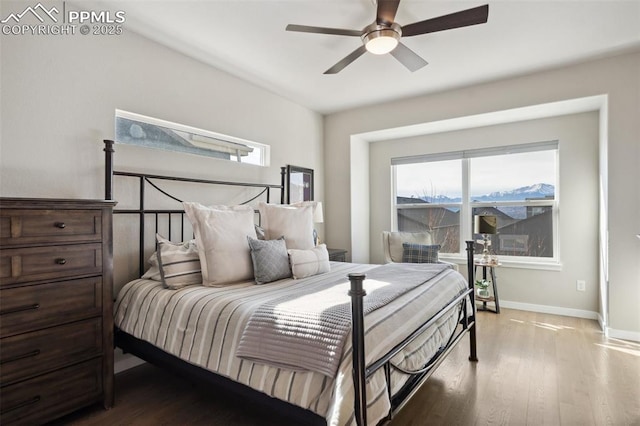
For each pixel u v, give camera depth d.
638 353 2.71
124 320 2.18
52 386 1.73
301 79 3.49
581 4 2.24
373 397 1.27
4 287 1.57
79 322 1.84
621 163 3.01
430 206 4.72
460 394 2.12
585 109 3.54
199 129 3.05
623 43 2.78
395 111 4.22
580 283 3.72
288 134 4.12
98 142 2.36
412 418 1.88
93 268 1.90
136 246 2.59
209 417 1.92
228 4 2.23
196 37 2.66
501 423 1.83
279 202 3.96
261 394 1.50
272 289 2.10
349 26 2.50
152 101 2.69
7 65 1.97
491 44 2.78
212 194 3.19
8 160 1.97
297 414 1.38
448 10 2.30
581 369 2.45
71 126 2.23
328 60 3.05
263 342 1.50
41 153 2.10
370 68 3.24
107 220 1.97
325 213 4.79
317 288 2.05
